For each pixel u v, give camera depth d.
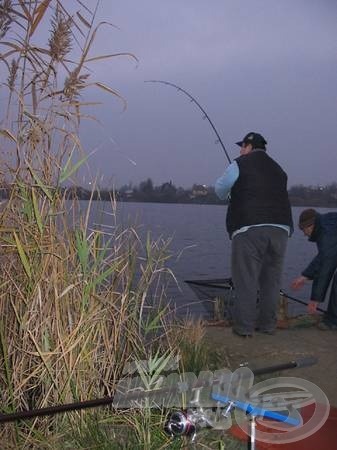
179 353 3.72
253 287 5.23
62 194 3.23
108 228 3.39
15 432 3.04
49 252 3.10
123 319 3.42
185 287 6.21
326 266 5.77
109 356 3.33
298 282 6.05
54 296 3.12
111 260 3.41
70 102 3.30
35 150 3.24
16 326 3.18
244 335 5.22
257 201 5.17
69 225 3.24
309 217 5.98
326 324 5.84
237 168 5.22
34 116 3.25
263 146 5.49
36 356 3.12
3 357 3.14
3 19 3.27
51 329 3.13
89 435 3.00
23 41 3.31
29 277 3.07
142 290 3.58
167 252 3.69
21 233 3.15
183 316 4.67
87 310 3.20
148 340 3.68
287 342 5.14
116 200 3.43
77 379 3.12
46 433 3.06
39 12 3.30
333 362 4.50
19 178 3.19
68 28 3.28
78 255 3.19
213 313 5.78
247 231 5.17
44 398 3.06
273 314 5.44
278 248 5.28
